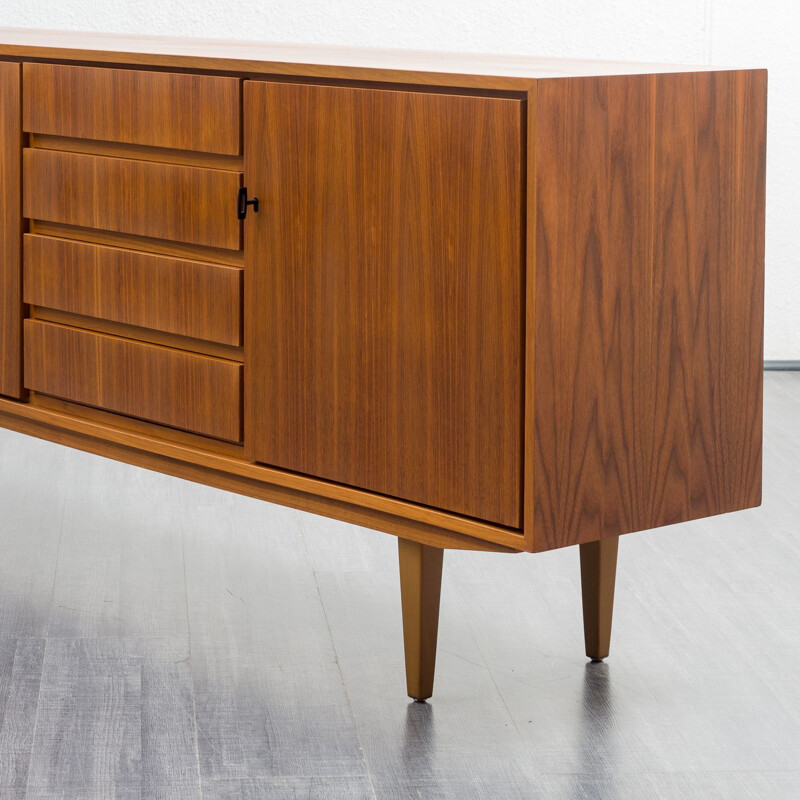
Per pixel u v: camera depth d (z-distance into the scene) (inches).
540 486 62.8
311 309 70.6
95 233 80.2
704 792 64.4
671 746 69.1
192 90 73.0
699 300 67.6
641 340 65.5
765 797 64.0
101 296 80.1
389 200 66.1
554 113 59.6
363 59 74.8
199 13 154.9
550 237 60.7
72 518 103.8
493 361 63.4
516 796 63.6
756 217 69.4
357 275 68.2
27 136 82.4
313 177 69.0
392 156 65.5
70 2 153.3
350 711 72.3
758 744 69.5
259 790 63.6
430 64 70.9
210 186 73.2
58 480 113.3
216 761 66.3
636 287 64.6
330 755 67.3
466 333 64.3
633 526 67.3
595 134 61.4
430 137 63.8
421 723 71.1
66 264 81.6
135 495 110.2
